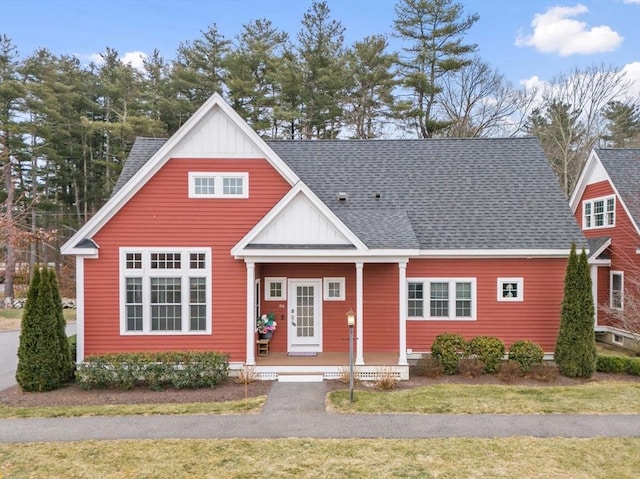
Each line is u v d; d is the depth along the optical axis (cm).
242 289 1370
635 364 1362
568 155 3541
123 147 3619
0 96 3131
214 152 1362
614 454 806
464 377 1329
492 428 923
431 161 1766
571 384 1265
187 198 1360
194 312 1370
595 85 3541
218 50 3438
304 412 1023
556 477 724
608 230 2006
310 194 1314
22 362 1202
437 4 3278
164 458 791
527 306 1483
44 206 3569
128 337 1352
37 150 3241
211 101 1341
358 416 994
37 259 3522
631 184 1931
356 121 3466
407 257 1332
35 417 995
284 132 3297
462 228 1518
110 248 1349
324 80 3042
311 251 1308
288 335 1505
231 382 1291
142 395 1170
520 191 1639
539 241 1472
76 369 1313
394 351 1495
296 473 738
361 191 1641
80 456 801
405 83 3247
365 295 1500
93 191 3978
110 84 3641
